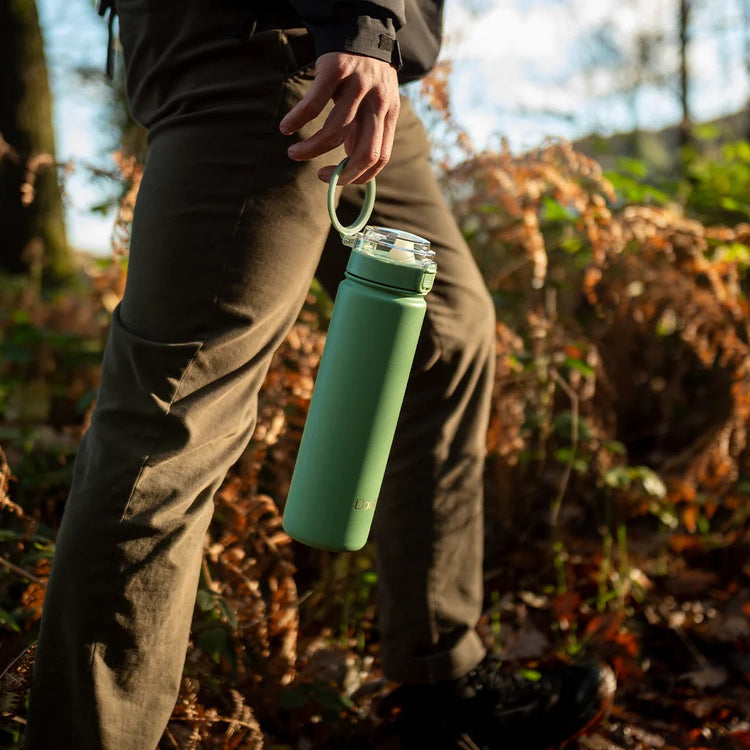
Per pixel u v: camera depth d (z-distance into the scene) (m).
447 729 1.46
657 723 1.68
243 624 1.49
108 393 1.09
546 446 2.29
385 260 1.06
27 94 5.30
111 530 1.05
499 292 2.42
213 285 1.07
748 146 3.07
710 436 2.32
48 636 1.08
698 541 2.28
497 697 1.48
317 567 1.95
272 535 1.78
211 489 1.12
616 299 2.39
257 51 1.07
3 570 1.52
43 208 4.75
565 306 2.50
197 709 1.30
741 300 2.38
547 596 2.04
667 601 2.08
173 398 1.06
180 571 1.09
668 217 2.23
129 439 1.06
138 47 1.13
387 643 1.46
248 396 1.14
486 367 1.44
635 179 2.57
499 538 2.18
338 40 1.01
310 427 1.11
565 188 2.12
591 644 1.86
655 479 2.14
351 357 1.07
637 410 2.58
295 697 1.50
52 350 2.66
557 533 2.17
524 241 2.12
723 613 2.03
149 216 1.08
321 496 1.09
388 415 1.09
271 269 1.09
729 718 1.71
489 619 1.96
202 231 1.06
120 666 1.08
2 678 1.16
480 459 1.45
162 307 1.06
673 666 1.88
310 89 1.02
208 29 1.07
